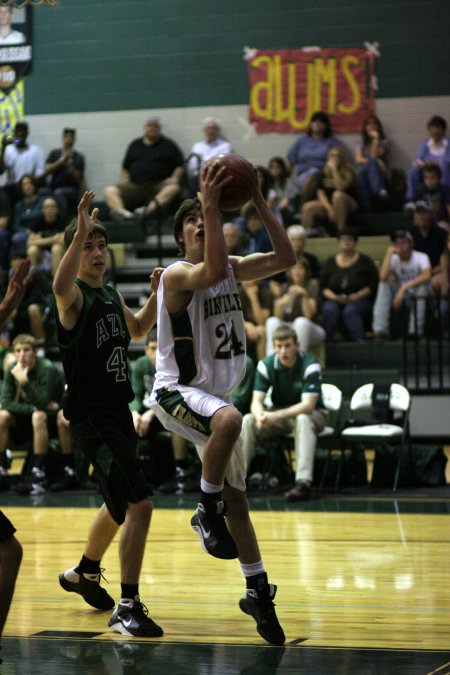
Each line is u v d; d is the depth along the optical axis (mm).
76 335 4828
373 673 3998
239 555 4633
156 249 14914
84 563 5242
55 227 14305
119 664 4215
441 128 14594
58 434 10312
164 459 10273
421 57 15398
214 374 4648
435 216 14125
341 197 13984
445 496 9273
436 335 12977
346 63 15547
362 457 10117
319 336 12172
